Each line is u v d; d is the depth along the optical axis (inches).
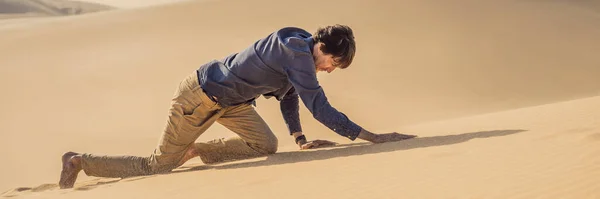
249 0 1067.9
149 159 259.4
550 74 761.6
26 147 513.7
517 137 214.7
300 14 984.3
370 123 565.3
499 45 833.5
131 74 743.1
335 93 658.2
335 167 208.7
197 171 243.3
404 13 930.1
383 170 193.9
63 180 255.6
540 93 708.7
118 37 946.1
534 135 214.1
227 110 258.8
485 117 314.7
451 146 214.4
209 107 246.2
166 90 676.7
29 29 1056.2
